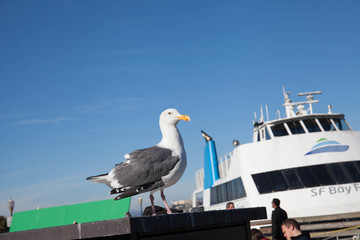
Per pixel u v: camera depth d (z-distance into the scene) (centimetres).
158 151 439
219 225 336
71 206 2091
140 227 262
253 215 352
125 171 428
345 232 1492
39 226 2148
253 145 1777
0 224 3244
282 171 1675
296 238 662
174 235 299
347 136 1753
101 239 280
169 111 467
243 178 1739
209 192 2291
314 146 1703
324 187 1605
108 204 1980
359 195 1584
